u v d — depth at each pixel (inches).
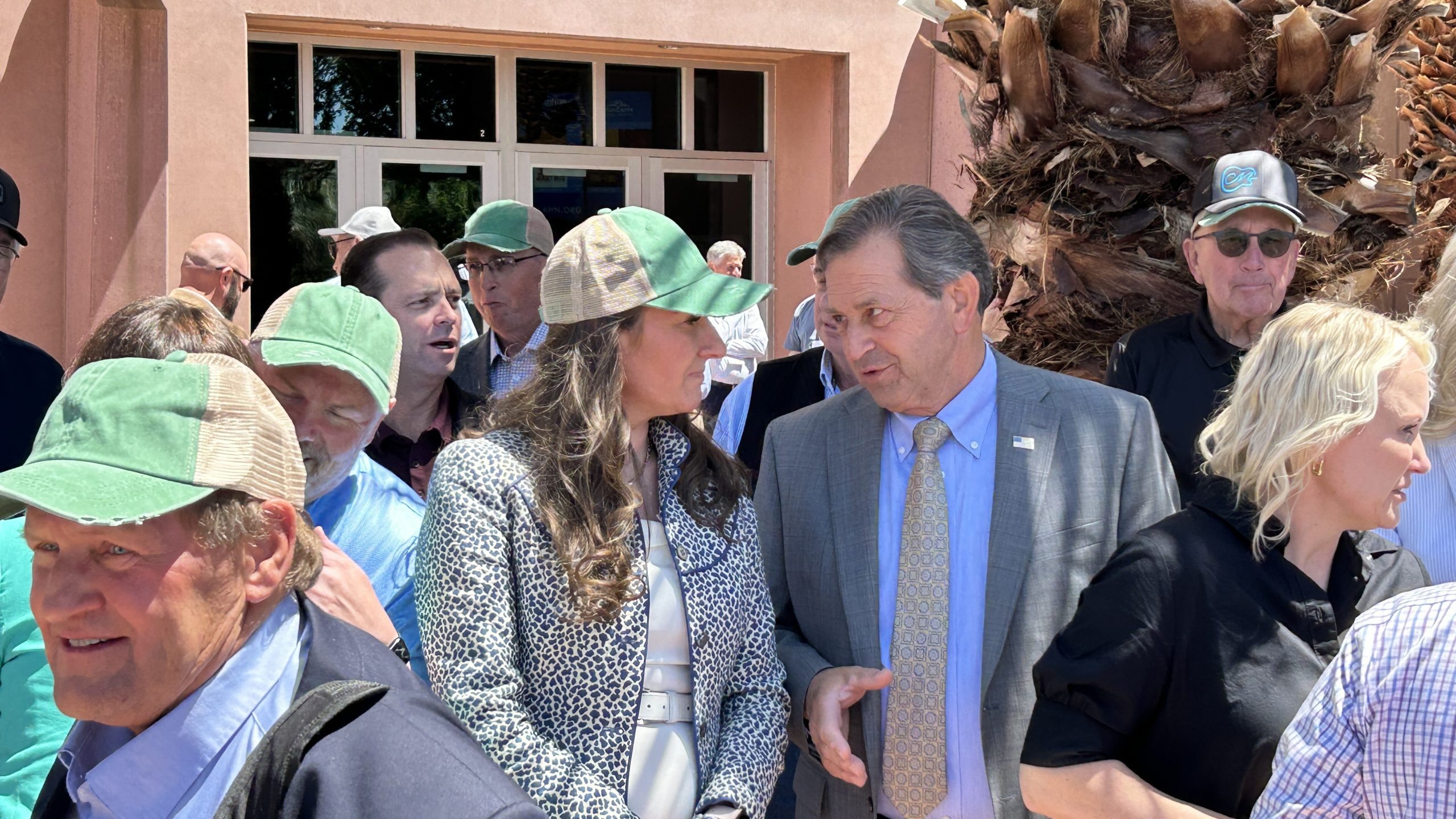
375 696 47.0
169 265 239.6
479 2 258.8
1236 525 71.7
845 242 83.0
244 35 244.1
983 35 123.3
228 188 243.3
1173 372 112.5
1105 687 69.7
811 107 294.5
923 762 83.5
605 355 73.5
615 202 296.7
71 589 45.8
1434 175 140.9
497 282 143.6
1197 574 70.1
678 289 74.4
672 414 78.2
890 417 90.3
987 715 81.7
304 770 44.0
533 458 73.0
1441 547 95.3
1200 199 110.0
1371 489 68.8
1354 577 73.4
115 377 47.3
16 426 119.0
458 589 69.2
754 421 134.9
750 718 77.4
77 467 44.8
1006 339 133.6
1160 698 70.4
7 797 68.4
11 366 121.0
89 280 235.6
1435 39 141.2
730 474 81.7
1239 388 72.7
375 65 275.0
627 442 73.1
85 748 52.3
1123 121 113.7
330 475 85.4
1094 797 68.6
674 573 75.7
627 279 73.7
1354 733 56.1
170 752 48.5
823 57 290.2
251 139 265.1
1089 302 122.6
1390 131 152.2
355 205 275.4
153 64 237.6
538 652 70.5
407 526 89.1
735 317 256.7
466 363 149.1
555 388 74.2
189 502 45.6
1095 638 71.1
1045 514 84.4
